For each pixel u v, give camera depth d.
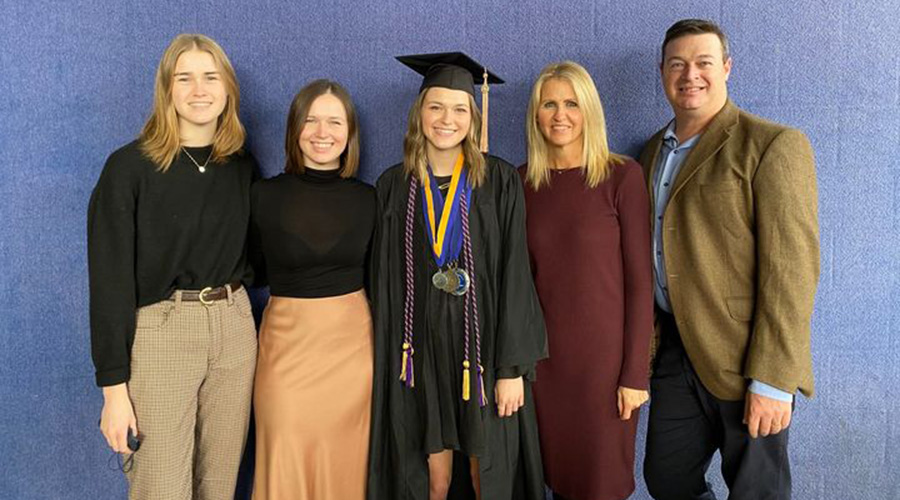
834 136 2.14
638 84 2.17
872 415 2.22
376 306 1.84
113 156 1.71
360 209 1.86
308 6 2.19
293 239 1.81
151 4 2.18
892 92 2.11
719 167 1.73
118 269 1.67
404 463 1.81
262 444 1.83
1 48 2.18
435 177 1.83
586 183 1.79
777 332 1.62
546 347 1.78
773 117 2.15
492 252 1.79
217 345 1.78
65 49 2.19
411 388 1.82
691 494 1.99
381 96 2.21
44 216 2.24
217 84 1.76
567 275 1.78
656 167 1.95
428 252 1.79
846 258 2.18
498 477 1.78
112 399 1.68
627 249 1.77
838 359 2.21
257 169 2.05
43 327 2.27
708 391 1.83
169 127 1.73
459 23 2.18
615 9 2.14
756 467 1.76
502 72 2.19
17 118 2.21
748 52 2.14
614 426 1.79
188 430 1.77
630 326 1.76
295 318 1.83
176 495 1.75
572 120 1.79
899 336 2.19
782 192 1.61
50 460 2.31
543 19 2.16
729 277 1.72
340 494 1.85
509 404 1.75
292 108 1.87
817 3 2.10
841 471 2.24
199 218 1.75
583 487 1.81
